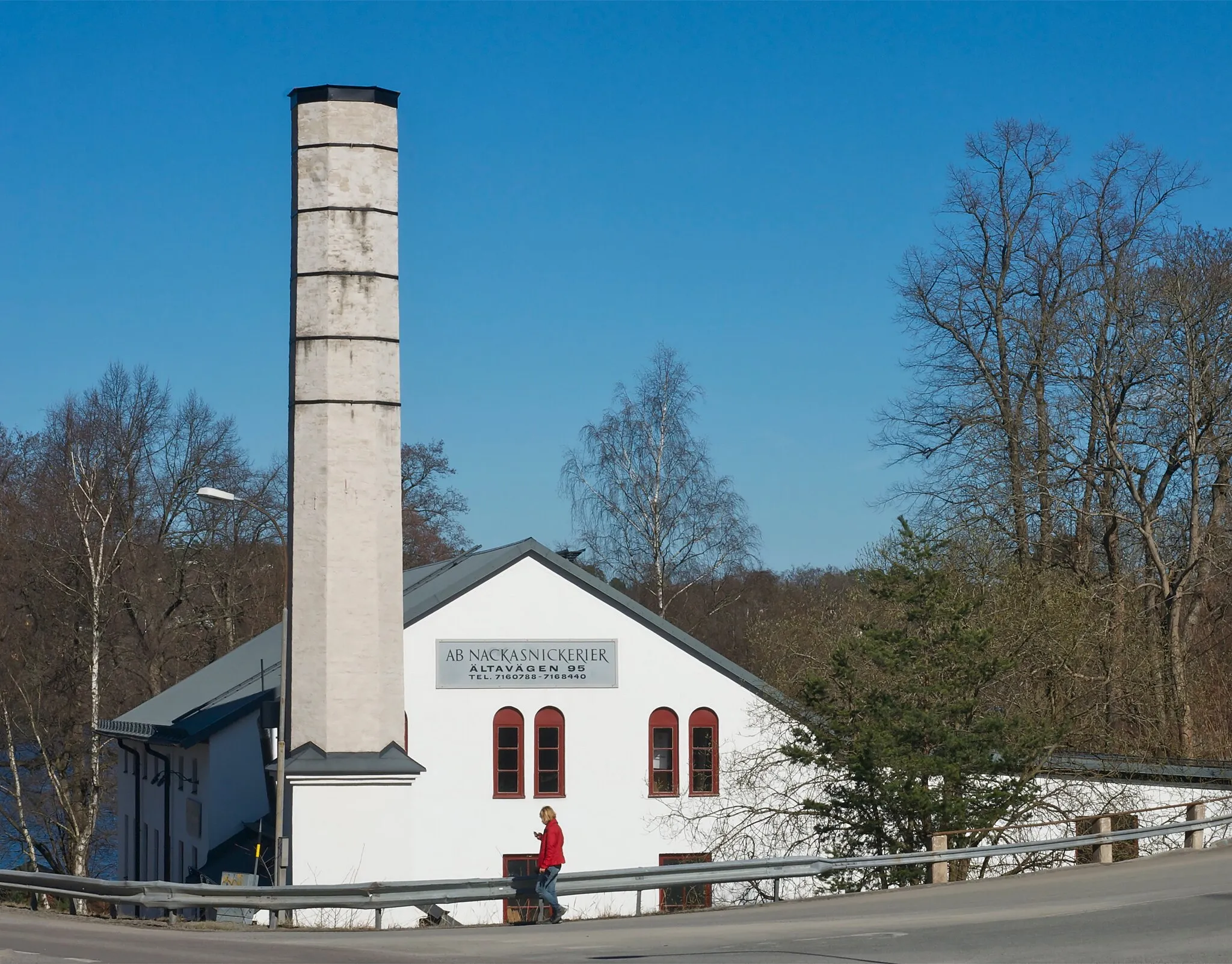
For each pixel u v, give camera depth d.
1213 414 38.69
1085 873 24.72
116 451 60.16
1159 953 14.01
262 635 54.00
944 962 13.95
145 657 56.78
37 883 25.14
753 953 15.48
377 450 28.53
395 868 27.83
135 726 44.31
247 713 37.53
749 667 63.91
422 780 35.03
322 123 28.78
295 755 27.64
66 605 52.56
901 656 29.27
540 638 36.06
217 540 66.56
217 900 22.94
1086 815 28.14
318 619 28.05
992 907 19.80
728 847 32.19
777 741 34.44
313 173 28.77
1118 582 37.78
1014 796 27.91
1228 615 41.81
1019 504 40.56
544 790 35.78
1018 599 33.28
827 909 21.81
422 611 35.22
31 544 53.59
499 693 35.75
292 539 28.31
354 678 28.02
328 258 28.56
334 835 27.62
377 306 28.70
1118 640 34.34
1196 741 37.19
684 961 14.93
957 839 27.45
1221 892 19.53
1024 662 32.50
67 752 51.62
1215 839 29.86
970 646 29.00
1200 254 39.81
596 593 36.44
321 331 28.48
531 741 35.81
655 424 55.66
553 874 23.08
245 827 36.56
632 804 36.09
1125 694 34.50
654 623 36.62
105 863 59.62
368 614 28.20
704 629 69.56
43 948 18.03
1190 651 40.09
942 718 28.34
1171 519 40.62
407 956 16.67
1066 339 41.41
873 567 34.47
